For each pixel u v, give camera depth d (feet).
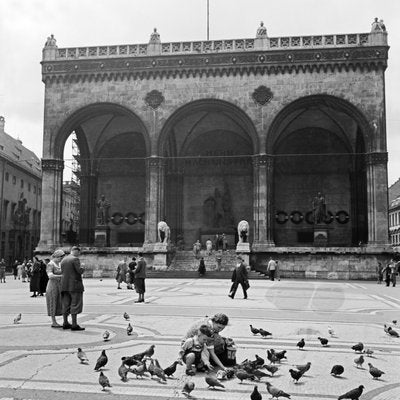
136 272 79.05
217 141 213.66
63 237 207.00
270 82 170.60
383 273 151.64
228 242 206.59
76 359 36.55
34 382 30.60
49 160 177.37
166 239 165.89
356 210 197.47
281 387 30.01
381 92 165.89
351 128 196.03
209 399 27.71
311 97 168.25
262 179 167.84
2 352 38.99
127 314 57.93
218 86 172.65
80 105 178.40
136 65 175.94
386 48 166.20
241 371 30.50
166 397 27.96
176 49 176.04
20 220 254.27
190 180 213.87
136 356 32.17
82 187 212.64
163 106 174.50
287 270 162.30
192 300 82.12
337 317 61.93
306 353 39.50
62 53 181.37
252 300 82.28
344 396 25.90
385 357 38.27
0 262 151.53
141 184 215.51
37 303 78.38
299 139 206.90
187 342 33.91
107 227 181.47
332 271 160.35
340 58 167.63
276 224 205.36
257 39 172.65
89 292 99.04
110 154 218.38
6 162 250.57
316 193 204.74
